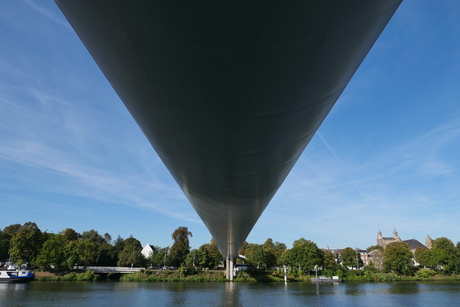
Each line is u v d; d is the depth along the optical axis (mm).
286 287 50594
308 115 6293
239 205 15531
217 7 3160
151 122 6984
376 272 84000
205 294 38281
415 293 41719
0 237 74500
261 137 6820
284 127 6516
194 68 4332
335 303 32062
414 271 81938
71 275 58656
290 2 3131
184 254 87750
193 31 3568
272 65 4250
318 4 3234
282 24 3465
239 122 6016
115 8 3439
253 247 85062
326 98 5824
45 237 64688
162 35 3723
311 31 3676
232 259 66875
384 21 4145
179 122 6352
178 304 30078
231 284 56156
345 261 100938
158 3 3168
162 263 86812
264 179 10852
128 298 33094
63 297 32375
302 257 76312
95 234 122750
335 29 3771
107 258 83750
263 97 5105
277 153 8211
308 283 61844
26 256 61281
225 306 29453
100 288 42812
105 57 4949
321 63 4465
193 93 5039
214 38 3662
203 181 11172
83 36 4723
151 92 5383
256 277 68688
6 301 29297
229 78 4527
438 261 86812
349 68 5062
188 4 3139
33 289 39219
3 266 66250
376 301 33719
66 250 64188
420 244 149750
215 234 31969
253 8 3182
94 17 3869
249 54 3969
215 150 7629
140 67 4652
